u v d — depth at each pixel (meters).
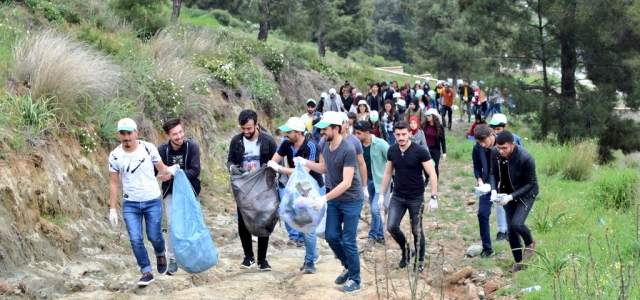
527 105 22.98
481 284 7.90
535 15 24.12
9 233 7.50
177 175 7.82
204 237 7.80
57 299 7.13
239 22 45.69
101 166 10.24
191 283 8.01
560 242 8.86
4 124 8.60
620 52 22.11
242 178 8.17
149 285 7.68
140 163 7.59
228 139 15.13
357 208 7.51
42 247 7.98
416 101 16.42
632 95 22.34
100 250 8.99
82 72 10.55
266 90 18.52
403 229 11.09
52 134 9.30
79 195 9.38
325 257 9.52
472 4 24.62
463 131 26.55
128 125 7.45
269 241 10.53
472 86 29.48
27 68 10.19
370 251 9.62
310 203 7.62
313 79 24.12
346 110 19.47
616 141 22.59
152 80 13.09
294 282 8.05
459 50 26.19
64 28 13.95
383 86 22.22
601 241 8.66
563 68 23.53
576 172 15.22
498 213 9.74
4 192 7.71
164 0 18.98
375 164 9.73
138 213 7.70
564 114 22.70
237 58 18.73
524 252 8.27
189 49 17.44
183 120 13.44
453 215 12.02
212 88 16.05
